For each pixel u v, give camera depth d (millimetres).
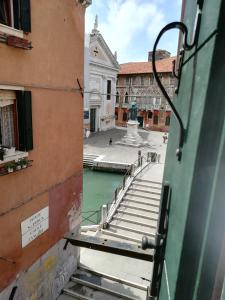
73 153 8234
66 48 7020
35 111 6168
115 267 10367
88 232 12625
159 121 43250
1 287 5859
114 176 23172
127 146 30531
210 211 1352
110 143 30812
